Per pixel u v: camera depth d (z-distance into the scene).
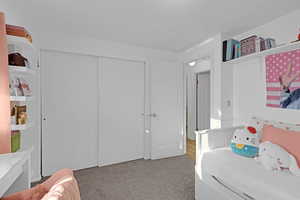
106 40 2.95
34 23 2.28
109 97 3.06
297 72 1.95
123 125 3.19
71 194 0.63
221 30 2.56
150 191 2.12
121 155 3.17
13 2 1.75
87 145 2.90
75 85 2.80
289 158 1.48
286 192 1.15
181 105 3.61
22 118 1.46
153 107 3.31
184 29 2.50
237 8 1.94
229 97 2.71
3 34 1.24
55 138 2.66
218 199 1.65
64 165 2.72
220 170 1.64
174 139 3.52
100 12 2.01
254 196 1.32
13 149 1.40
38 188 0.89
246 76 2.56
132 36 2.76
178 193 2.08
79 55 2.83
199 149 2.02
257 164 1.61
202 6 1.89
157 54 3.45
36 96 2.42
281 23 2.15
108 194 2.06
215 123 2.74
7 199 0.86
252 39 2.27
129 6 1.88
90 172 2.70
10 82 1.44
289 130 1.70
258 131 1.99
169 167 2.90
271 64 2.21
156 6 1.89
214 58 2.77
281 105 2.11
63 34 2.64
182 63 3.61
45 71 2.59
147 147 3.36
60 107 2.69
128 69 3.23
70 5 1.85
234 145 1.91
